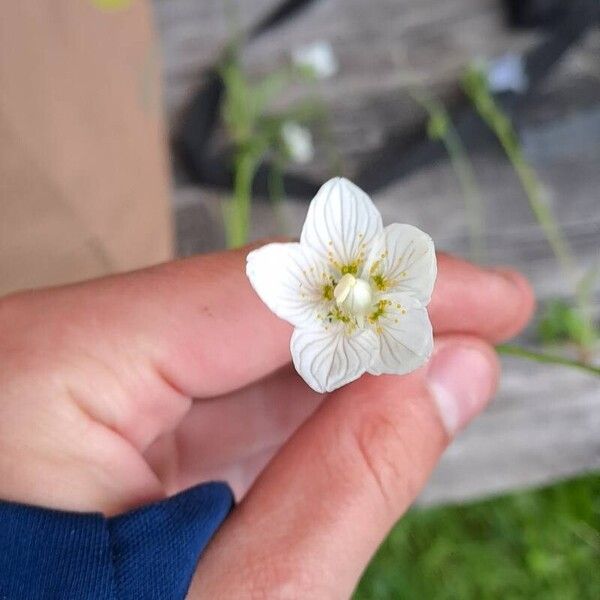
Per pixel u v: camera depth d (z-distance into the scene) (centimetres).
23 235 14
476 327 11
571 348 15
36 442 9
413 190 15
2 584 8
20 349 9
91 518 8
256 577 8
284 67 16
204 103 16
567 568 18
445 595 18
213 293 10
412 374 10
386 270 9
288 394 12
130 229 14
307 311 9
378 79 16
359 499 9
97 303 10
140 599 8
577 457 15
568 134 16
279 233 15
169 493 12
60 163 14
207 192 16
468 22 16
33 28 15
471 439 15
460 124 15
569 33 16
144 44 15
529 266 15
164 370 10
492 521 18
